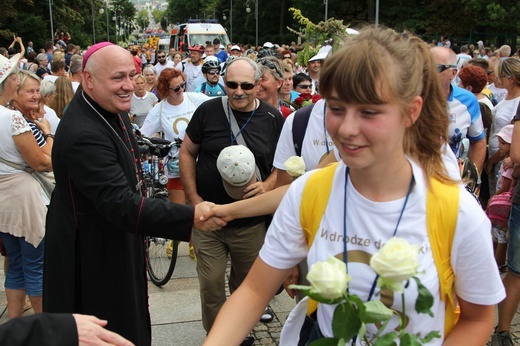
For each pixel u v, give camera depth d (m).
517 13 29.11
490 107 5.30
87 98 2.43
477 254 1.35
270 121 3.52
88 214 2.40
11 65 3.62
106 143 2.35
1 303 4.16
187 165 3.52
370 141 1.27
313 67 4.33
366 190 1.40
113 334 1.74
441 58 3.55
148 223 2.29
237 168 3.16
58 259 2.44
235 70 3.34
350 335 1.21
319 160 2.90
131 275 2.50
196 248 3.37
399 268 1.13
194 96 5.34
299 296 2.54
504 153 4.22
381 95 1.22
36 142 3.39
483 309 1.42
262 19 54.22
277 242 1.56
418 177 1.37
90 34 62.75
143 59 26.75
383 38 1.30
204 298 3.37
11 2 34.88
